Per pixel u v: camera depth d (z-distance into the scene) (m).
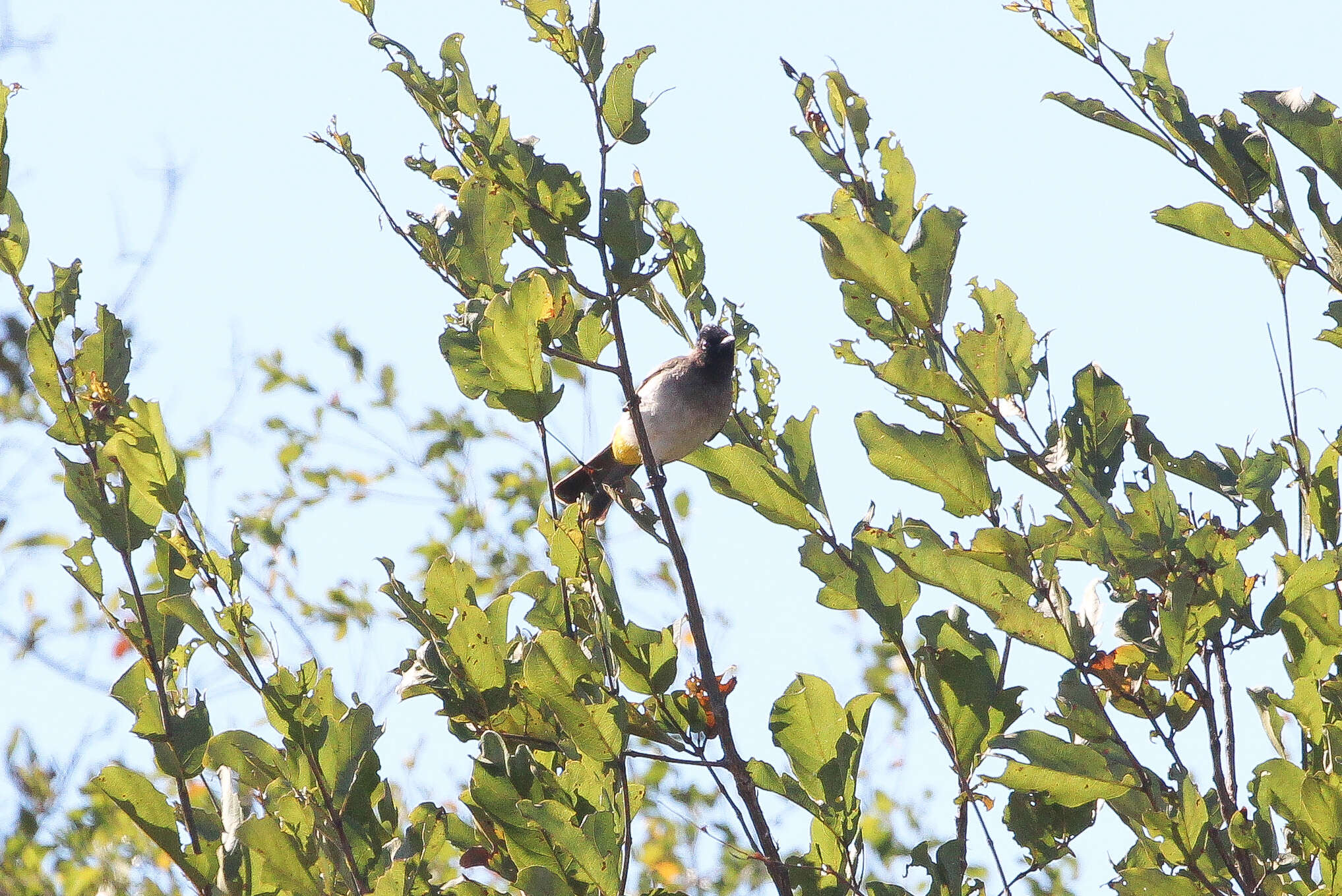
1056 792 7.27
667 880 14.57
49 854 12.60
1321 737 7.38
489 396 8.30
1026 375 7.89
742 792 7.68
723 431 10.13
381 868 7.66
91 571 7.96
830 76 8.26
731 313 10.31
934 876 7.45
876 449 7.56
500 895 7.66
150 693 7.93
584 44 9.05
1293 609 7.65
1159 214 7.64
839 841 7.70
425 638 8.20
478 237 9.07
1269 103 7.59
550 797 7.45
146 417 7.83
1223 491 8.34
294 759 7.75
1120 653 7.41
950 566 7.41
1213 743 7.29
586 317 9.45
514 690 7.97
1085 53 7.90
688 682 8.21
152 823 7.54
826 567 7.82
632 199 9.14
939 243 7.62
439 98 9.20
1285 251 7.58
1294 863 7.18
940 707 7.72
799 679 7.75
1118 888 7.18
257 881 7.56
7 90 8.54
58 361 8.34
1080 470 7.47
